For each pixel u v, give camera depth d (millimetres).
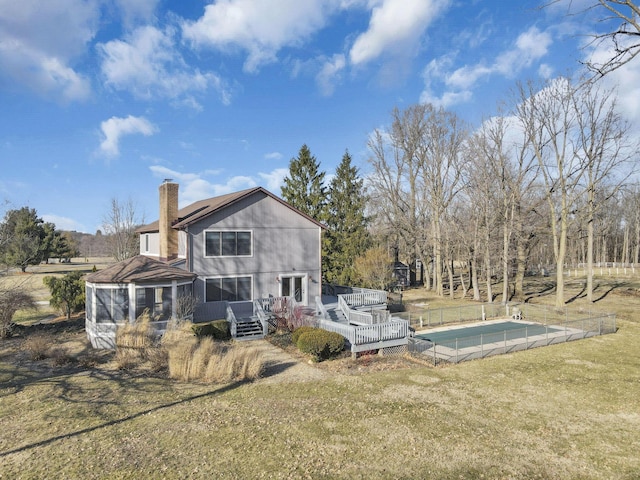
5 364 16438
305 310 22922
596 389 14109
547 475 8609
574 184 31688
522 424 11180
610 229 78375
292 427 10773
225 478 8281
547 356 18641
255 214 24938
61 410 11750
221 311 23656
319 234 27250
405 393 13555
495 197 36000
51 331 22578
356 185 42188
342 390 13773
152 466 8711
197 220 22875
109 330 19188
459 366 16938
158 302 20984
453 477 8445
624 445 10016
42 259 59594
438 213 42656
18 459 8977
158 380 14562
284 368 16297
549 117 31688
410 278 52062
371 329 18344
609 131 30328
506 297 33750
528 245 41844
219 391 13523
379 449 9617
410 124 44406
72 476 8297
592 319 23766
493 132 34438
